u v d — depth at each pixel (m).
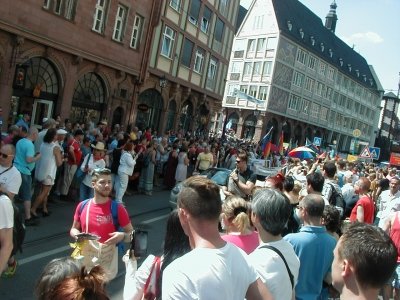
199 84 29.92
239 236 3.67
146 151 13.57
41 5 15.82
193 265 2.15
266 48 50.38
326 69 60.12
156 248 7.96
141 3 21.64
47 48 16.58
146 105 22.61
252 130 50.56
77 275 2.03
